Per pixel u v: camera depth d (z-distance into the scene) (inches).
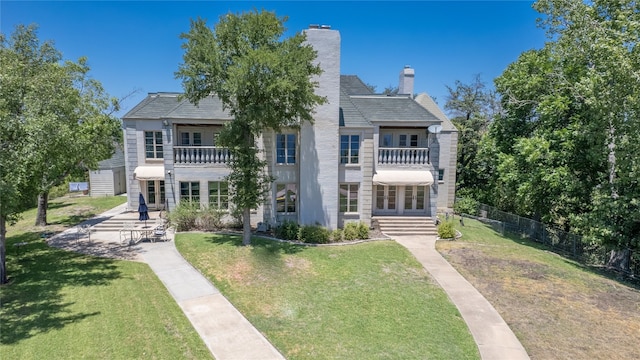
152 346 405.7
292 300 551.8
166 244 826.8
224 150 1003.3
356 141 986.1
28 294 540.4
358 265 714.2
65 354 382.6
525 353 418.6
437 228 1003.9
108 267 668.7
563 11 962.1
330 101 933.8
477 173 1651.1
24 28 863.1
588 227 866.1
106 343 406.9
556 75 1005.8
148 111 1119.6
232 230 948.0
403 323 486.0
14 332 426.0
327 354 405.1
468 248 864.3
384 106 1146.7
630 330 482.6
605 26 836.6
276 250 781.3
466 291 603.5
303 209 951.6
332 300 554.6
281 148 960.9
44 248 800.9
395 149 1064.2
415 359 398.6
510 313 525.3
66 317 467.5
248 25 717.9
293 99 740.7
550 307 549.6
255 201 784.9
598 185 914.7
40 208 1018.1
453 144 1437.0
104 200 1430.9
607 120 813.9
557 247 1031.6
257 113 712.4
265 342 427.5
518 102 1107.9
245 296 561.3
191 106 1034.1
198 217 956.6
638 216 746.2
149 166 1116.5
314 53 770.2
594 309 547.8
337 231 909.8
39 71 731.4
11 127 546.6
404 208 1113.4
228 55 735.1
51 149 598.9
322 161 947.3
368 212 1003.3
